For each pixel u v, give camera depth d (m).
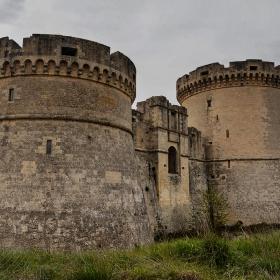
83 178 20.52
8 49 21.58
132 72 26.16
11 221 18.70
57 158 20.22
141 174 30.83
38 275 11.70
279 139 41.62
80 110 21.62
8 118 20.81
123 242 20.95
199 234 16.86
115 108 23.78
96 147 21.75
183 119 37.41
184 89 46.19
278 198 39.69
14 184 19.52
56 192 19.56
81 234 19.20
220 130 42.00
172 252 15.56
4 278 10.99
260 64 41.06
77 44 21.92
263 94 41.41
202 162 42.03
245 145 40.66
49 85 21.23
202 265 13.84
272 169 40.28
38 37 21.33
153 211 30.89
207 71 43.31
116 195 21.89
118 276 11.81
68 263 13.74
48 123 20.75
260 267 13.06
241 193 39.81
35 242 18.28
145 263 13.76
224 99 42.09
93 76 22.45
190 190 37.91
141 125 32.38
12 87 21.38
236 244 16.27
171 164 36.50
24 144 20.25
